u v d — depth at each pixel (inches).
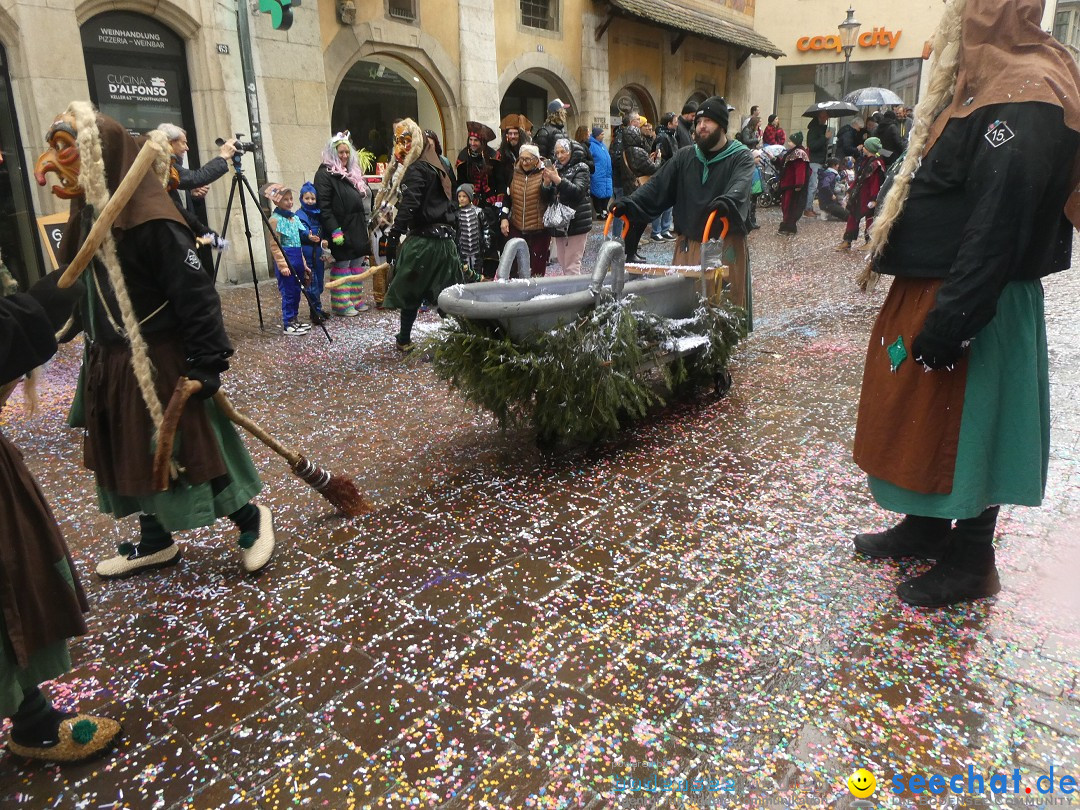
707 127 188.9
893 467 103.3
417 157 235.6
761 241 515.8
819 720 85.7
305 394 214.8
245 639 104.0
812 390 205.0
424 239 239.5
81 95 322.3
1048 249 94.6
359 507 139.8
